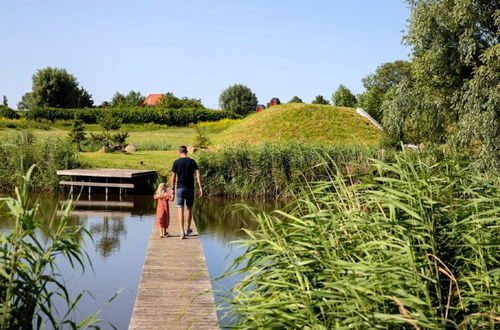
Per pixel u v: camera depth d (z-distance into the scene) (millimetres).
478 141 20297
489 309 3359
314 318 3314
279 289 3947
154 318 5973
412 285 3277
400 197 4008
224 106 104312
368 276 3539
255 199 22078
